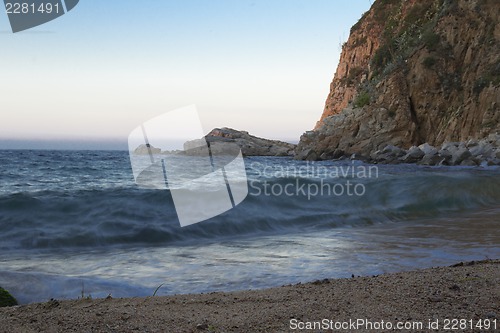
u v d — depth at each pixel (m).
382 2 61.47
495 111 38.84
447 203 12.26
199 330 2.86
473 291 3.59
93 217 8.30
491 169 29.59
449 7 46.19
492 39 42.31
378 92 45.56
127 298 3.80
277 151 58.75
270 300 3.59
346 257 6.03
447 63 43.75
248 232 8.41
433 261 5.78
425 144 37.94
